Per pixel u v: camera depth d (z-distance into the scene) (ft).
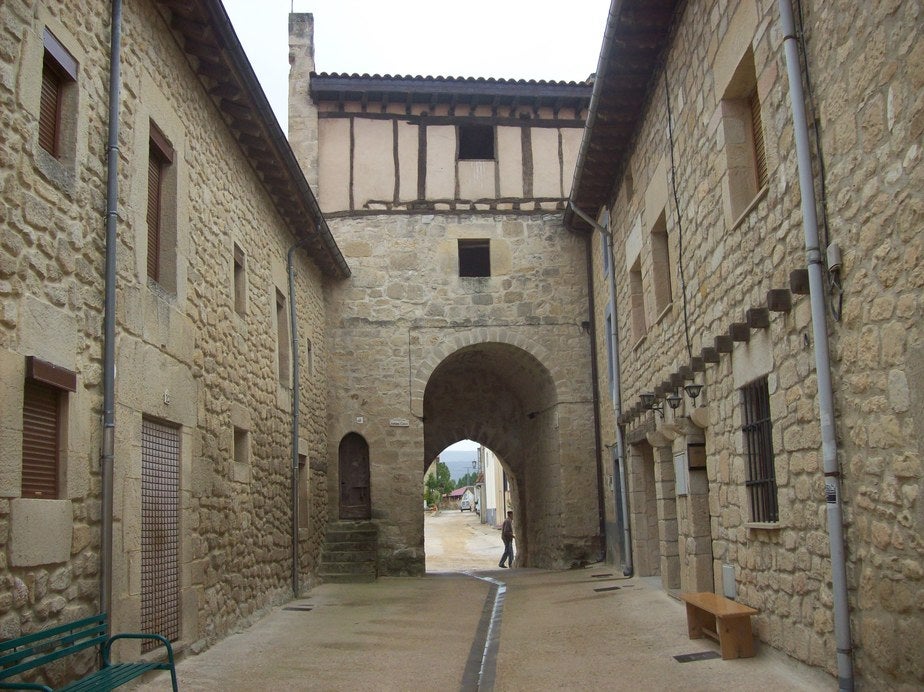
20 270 12.81
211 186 23.58
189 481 20.18
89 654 14.35
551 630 23.26
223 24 20.71
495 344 44.70
